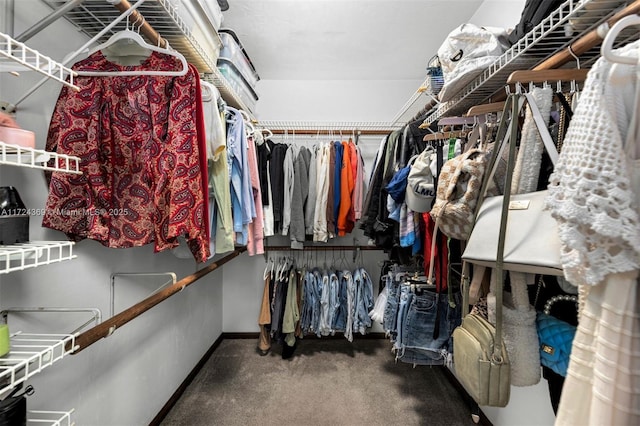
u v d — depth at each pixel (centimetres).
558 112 77
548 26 76
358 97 243
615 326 38
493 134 97
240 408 153
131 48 88
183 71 79
